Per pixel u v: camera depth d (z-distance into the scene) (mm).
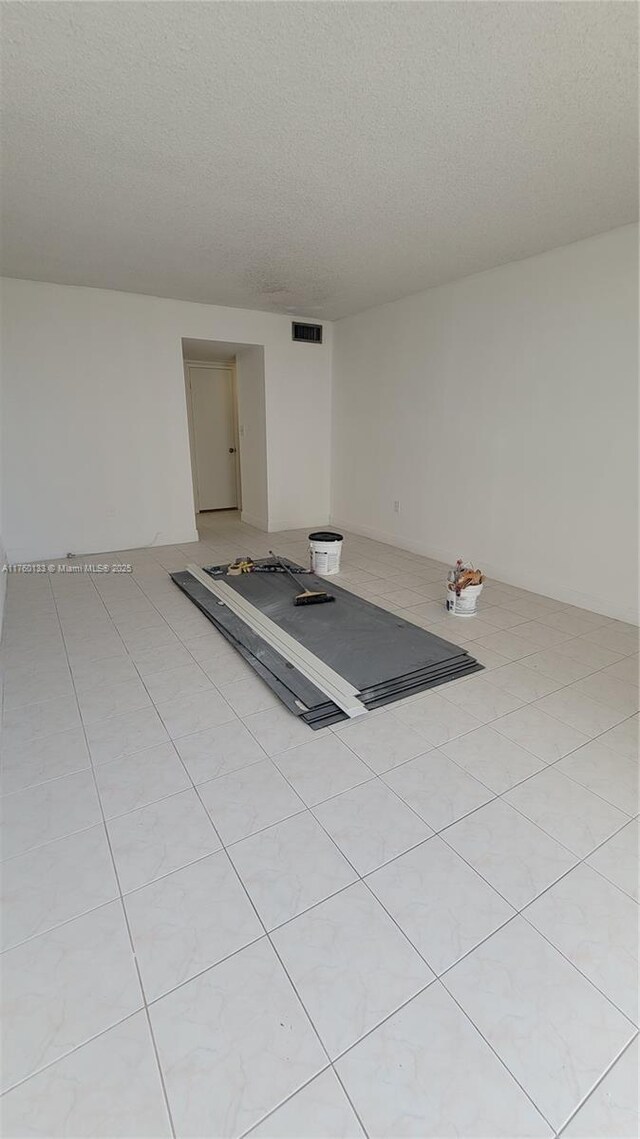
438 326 4336
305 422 5867
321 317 5508
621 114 1907
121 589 3877
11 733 2078
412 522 5008
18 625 3174
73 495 4676
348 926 1295
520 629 3164
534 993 1146
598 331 3184
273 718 2191
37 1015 1098
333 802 1710
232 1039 1058
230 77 1721
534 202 2662
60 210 2783
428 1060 1024
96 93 1807
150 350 4734
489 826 1612
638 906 1350
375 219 2887
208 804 1697
